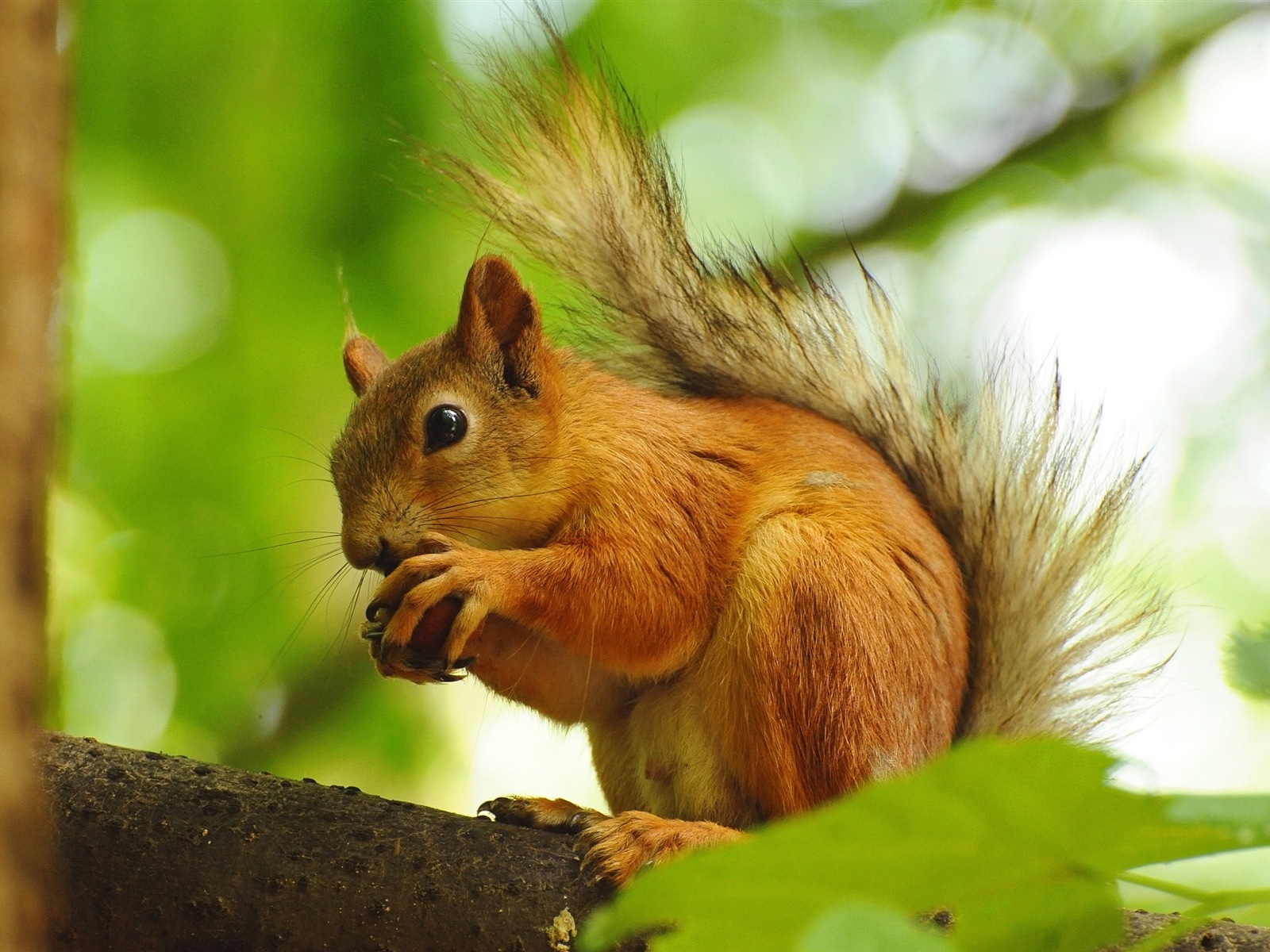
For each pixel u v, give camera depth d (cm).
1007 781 306
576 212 1136
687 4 1780
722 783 930
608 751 1005
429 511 975
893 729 895
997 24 1761
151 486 1438
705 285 1125
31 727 288
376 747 1478
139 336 1488
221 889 696
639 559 941
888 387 1083
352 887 701
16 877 282
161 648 1420
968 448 1053
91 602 1410
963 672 963
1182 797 304
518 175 1138
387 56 1497
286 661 1457
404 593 902
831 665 895
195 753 1420
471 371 996
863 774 885
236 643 1433
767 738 901
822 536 926
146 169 1492
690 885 322
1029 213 1866
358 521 973
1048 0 1725
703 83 1809
